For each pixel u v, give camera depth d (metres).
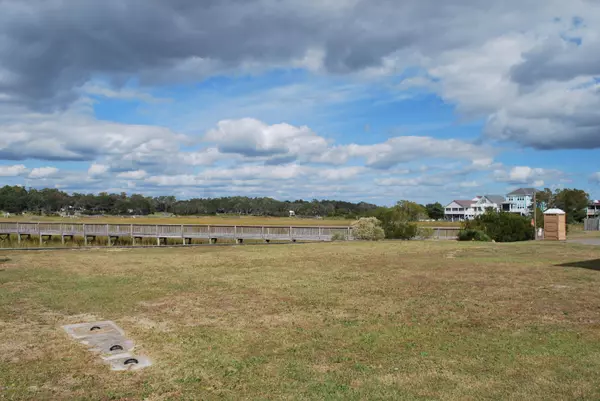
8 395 4.64
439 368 5.39
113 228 40.84
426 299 9.36
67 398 4.58
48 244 41.44
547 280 11.38
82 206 138.00
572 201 80.81
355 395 4.62
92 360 5.75
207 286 11.07
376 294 9.96
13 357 5.86
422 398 4.53
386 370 5.35
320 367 5.48
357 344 6.41
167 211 144.00
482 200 109.62
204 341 6.57
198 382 5.02
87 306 8.90
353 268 14.10
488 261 15.32
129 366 5.54
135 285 11.22
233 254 18.73
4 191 132.75
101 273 13.23
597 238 28.56
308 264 15.20
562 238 26.52
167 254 18.77
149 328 7.29
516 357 5.73
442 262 15.26
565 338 6.51
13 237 46.66
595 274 12.20
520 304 8.74
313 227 33.78
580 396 4.52
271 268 14.27
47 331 7.11
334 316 8.05
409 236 31.12
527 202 103.00
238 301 9.34
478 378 5.04
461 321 7.59
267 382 5.00
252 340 6.62
